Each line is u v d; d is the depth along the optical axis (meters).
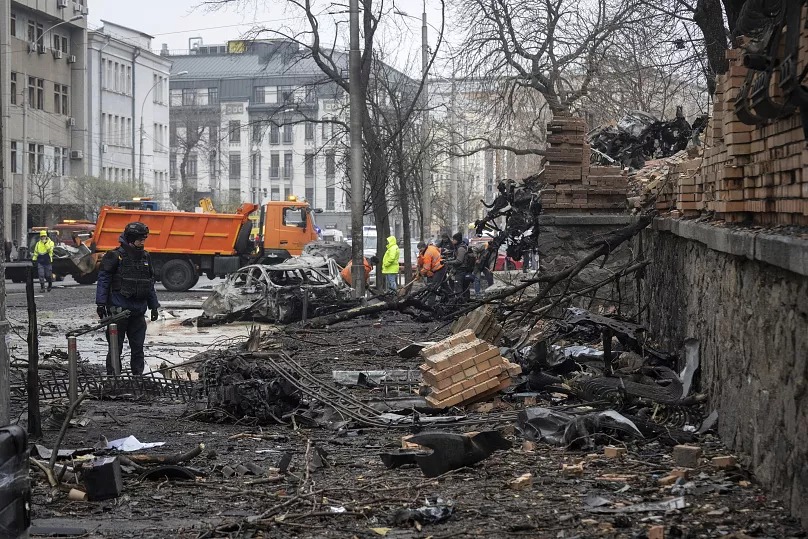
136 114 85.38
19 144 67.62
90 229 54.94
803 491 5.93
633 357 11.58
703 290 9.78
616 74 31.95
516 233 22.11
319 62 33.38
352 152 26.47
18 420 10.45
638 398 10.05
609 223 17.14
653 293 14.17
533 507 6.72
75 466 7.70
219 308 25.70
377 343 18.59
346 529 6.38
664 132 23.00
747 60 6.90
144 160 87.00
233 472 8.12
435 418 10.54
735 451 8.00
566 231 17.38
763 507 6.43
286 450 9.23
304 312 24.31
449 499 6.99
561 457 8.40
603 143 22.94
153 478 7.96
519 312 15.83
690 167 12.28
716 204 9.33
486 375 11.25
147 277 14.09
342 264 43.03
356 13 26.17
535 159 56.78
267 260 45.88
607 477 7.55
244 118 110.94
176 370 15.12
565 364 12.26
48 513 6.94
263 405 10.69
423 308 22.41
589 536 5.95
